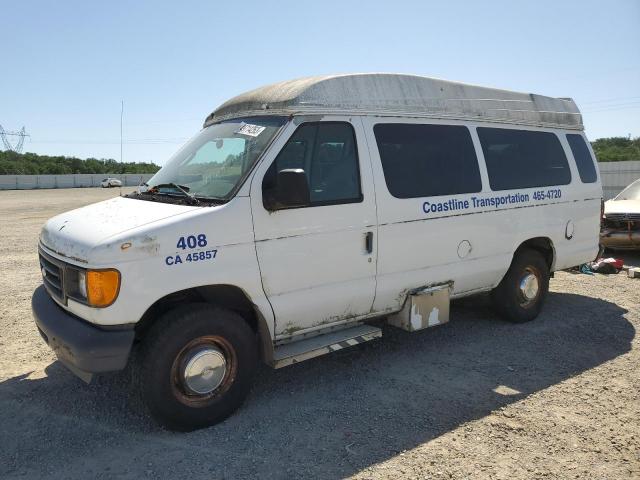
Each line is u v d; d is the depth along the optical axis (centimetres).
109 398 434
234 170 407
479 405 418
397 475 326
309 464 339
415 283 493
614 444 360
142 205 411
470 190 534
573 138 669
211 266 372
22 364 507
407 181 482
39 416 405
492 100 578
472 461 341
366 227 450
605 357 516
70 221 405
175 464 340
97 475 329
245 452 354
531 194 594
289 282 410
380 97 476
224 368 387
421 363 505
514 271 597
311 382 464
